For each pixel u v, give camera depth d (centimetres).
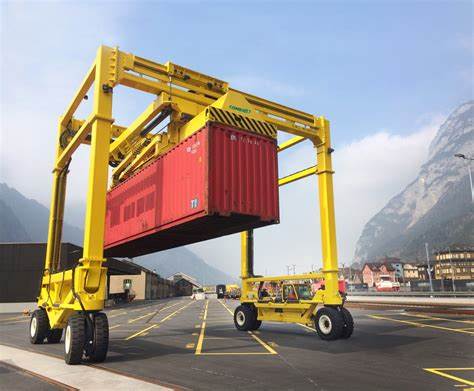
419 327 1727
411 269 15288
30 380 827
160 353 1165
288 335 1605
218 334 1672
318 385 763
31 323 1486
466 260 12469
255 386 760
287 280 1683
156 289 10894
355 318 2269
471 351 1125
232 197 1152
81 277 1061
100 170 1136
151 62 1302
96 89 1191
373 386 750
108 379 819
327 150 1670
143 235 1407
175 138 1355
